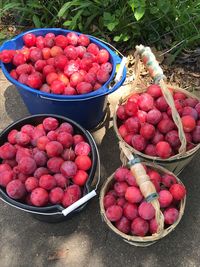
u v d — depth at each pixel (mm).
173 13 1119
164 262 805
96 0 1105
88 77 893
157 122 824
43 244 825
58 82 872
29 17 1210
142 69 1120
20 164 752
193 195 904
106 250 818
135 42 1181
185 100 872
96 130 1019
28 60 960
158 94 864
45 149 794
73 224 852
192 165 955
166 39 1169
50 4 1169
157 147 780
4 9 1134
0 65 910
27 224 851
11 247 820
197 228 854
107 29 1178
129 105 822
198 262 808
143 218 724
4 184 756
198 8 1148
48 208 726
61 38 958
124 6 1114
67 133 804
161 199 736
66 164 763
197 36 1097
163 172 796
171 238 836
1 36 1208
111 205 751
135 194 728
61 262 803
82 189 787
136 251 818
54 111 923
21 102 1074
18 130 852
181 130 730
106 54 956
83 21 1186
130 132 825
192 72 1137
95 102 907
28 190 749
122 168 774
